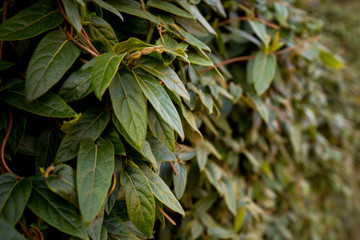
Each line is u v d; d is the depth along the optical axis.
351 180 1.58
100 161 0.34
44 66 0.34
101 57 0.34
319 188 1.25
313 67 0.83
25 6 0.39
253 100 0.59
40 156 0.37
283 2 0.71
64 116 0.34
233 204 0.58
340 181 1.39
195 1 0.47
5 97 0.35
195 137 0.53
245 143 0.69
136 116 0.34
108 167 0.34
